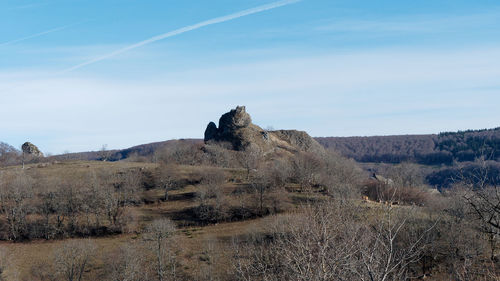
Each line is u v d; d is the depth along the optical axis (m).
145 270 55.88
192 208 84.56
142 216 81.56
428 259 38.94
